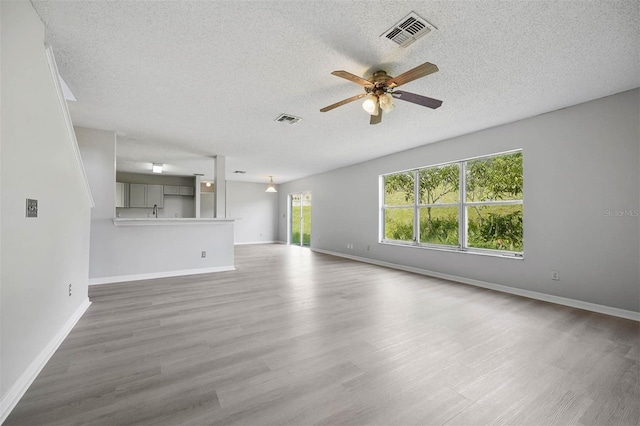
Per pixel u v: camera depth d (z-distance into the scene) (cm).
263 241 1059
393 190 592
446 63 235
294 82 270
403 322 271
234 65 240
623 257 288
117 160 638
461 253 442
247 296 357
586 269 312
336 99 309
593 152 308
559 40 204
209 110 338
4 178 139
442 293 375
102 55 224
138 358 199
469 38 202
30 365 169
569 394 162
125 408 147
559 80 264
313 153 568
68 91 287
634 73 251
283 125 393
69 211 240
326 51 219
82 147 402
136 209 821
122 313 291
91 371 181
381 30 194
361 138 458
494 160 420
